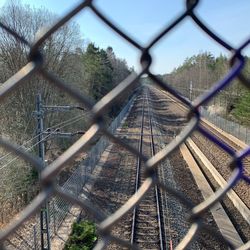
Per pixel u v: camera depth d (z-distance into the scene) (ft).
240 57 5.14
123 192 65.31
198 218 5.81
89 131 4.73
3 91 4.21
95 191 64.44
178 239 48.19
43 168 4.71
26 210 4.57
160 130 121.08
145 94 259.60
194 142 101.96
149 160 5.30
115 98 4.71
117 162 82.74
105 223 5.27
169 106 183.32
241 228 52.34
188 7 4.69
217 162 83.66
